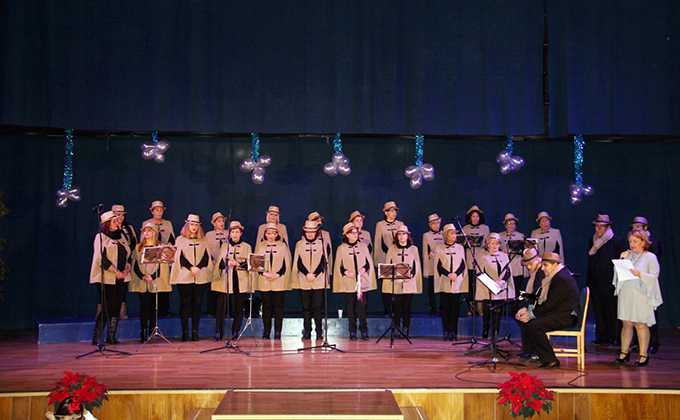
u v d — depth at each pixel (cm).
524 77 934
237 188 1049
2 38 870
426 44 933
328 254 920
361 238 933
